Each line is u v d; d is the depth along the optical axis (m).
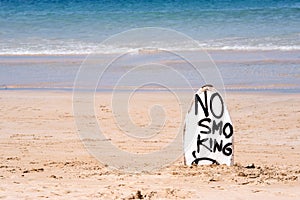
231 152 8.20
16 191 6.92
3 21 32.62
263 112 13.50
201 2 41.12
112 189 7.04
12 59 22.02
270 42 24.64
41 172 8.20
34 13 36.16
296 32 27.16
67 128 12.05
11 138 11.13
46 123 12.56
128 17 33.12
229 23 30.39
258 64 19.94
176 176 7.74
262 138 11.16
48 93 16.05
